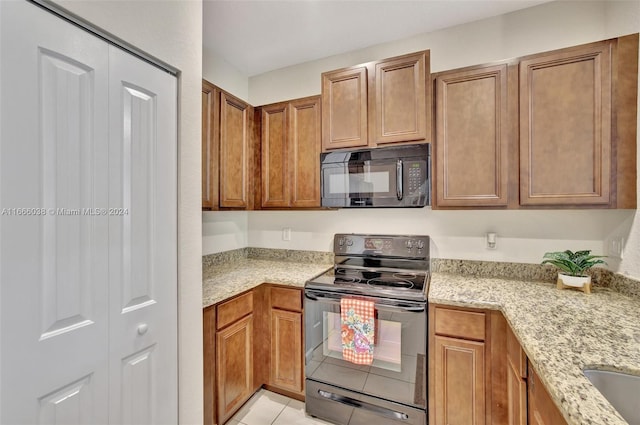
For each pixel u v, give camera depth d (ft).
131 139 3.27
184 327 3.93
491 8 6.04
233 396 5.69
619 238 5.12
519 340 3.55
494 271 6.31
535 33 6.00
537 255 6.02
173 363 3.78
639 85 4.50
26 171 2.45
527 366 3.72
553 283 5.77
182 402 3.89
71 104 2.74
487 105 5.36
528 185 5.08
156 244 3.55
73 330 2.76
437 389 5.03
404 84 5.84
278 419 5.92
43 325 2.55
